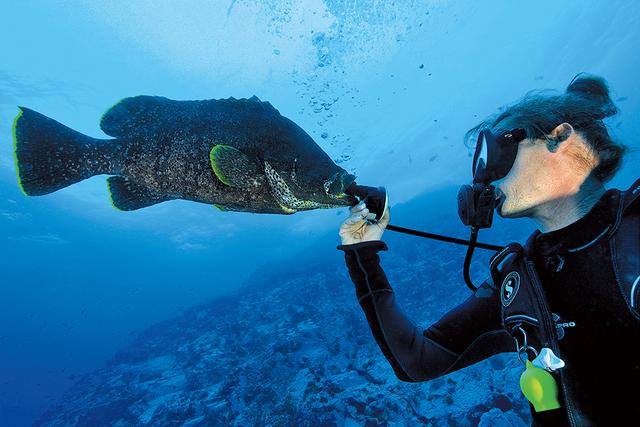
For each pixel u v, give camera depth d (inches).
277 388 403.2
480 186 44.5
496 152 42.7
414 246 768.3
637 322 32.8
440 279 619.8
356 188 53.9
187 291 2341.3
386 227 58.4
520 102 46.6
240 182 48.3
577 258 38.0
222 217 1753.2
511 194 43.3
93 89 1577.3
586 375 35.0
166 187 52.9
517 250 44.1
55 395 1529.3
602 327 34.5
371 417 315.0
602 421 33.7
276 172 48.5
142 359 803.4
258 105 52.5
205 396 455.5
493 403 291.6
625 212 36.1
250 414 375.2
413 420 310.2
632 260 33.5
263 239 1904.5
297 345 481.1
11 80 1378.0
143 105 54.4
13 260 1802.4
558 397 35.5
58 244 1788.9
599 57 1183.6
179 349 713.6
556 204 41.6
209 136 50.1
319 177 48.6
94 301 2274.9
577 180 41.0
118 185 58.0
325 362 443.2
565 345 36.8
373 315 56.5
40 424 773.3
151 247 1962.4
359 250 57.7
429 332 57.9
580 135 40.9
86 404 637.3
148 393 549.6
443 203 979.3
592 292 35.8
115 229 1808.6
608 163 41.5
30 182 55.9
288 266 1096.8
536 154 41.6
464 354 54.6
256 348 543.8
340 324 531.8
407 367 54.0
